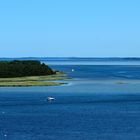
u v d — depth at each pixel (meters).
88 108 141.25
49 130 103.12
